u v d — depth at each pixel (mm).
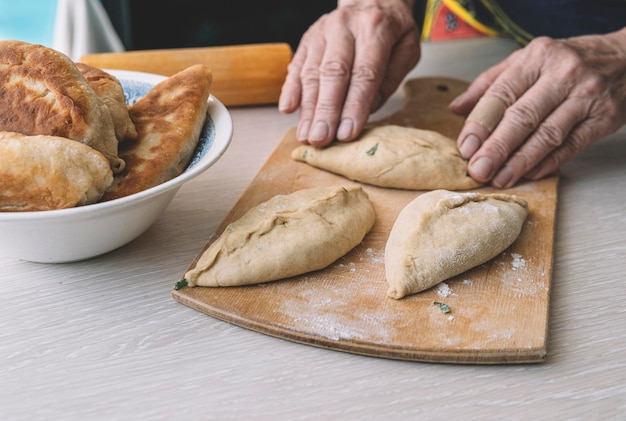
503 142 1308
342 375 868
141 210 1016
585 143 1383
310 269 1033
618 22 1941
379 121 1606
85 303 1003
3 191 901
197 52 1663
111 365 883
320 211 1096
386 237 1151
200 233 1181
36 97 967
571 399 823
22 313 980
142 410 811
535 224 1195
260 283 1019
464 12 2254
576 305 1005
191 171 983
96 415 804
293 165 1405
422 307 964
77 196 910
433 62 2061
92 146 966
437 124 1594
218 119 1170
